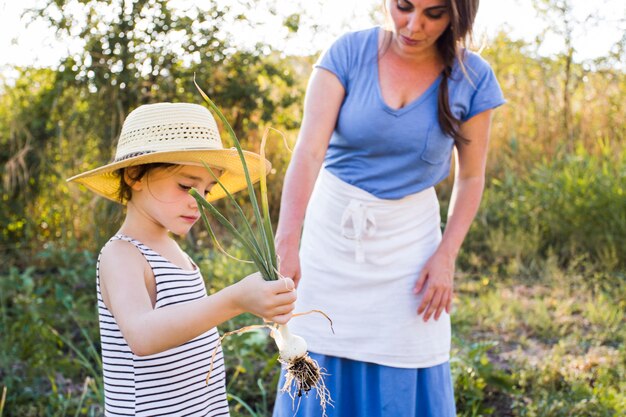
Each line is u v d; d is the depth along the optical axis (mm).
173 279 2094
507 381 4215
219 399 2217
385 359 2773
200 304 1821
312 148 2738
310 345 2836
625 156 7793
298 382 2072
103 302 2068
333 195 2838
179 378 2082
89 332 4973
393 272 2787
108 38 7109
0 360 4367
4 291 5551
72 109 7180
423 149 2723
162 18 7156
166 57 7324
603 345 5102
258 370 4461
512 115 9297
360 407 2816
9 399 3973
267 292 1800
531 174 8391
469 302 5754
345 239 2799
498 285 6426
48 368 4316
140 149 2127
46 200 7297
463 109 2775
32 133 7234
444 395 2861
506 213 7828
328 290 2822
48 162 7258
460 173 2951
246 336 4523
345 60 2754
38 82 7387
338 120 2775
